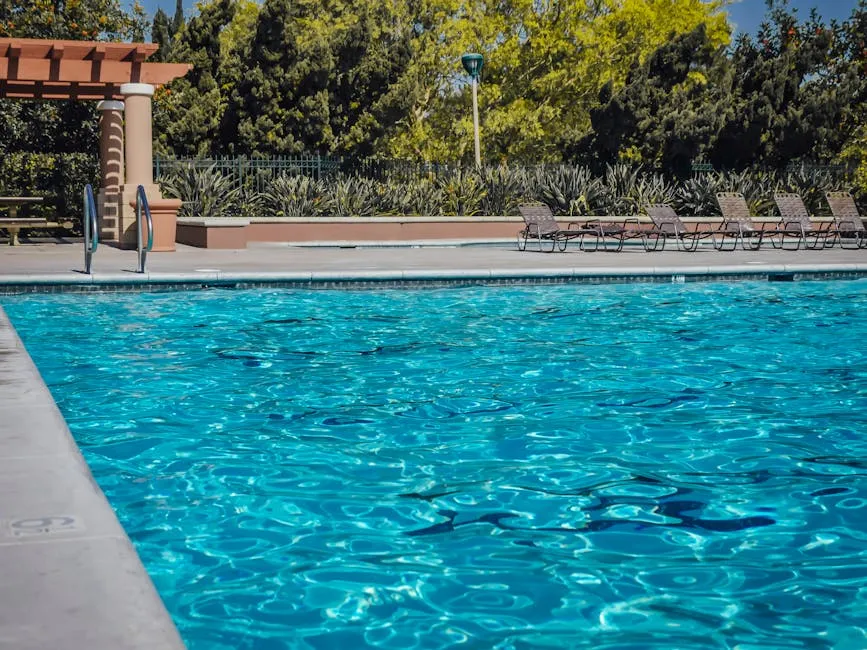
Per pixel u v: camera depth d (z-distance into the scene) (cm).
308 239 2197
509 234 2380
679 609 329
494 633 309
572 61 4031
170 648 221
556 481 484
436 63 3756
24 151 2431
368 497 456
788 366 794
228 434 571
